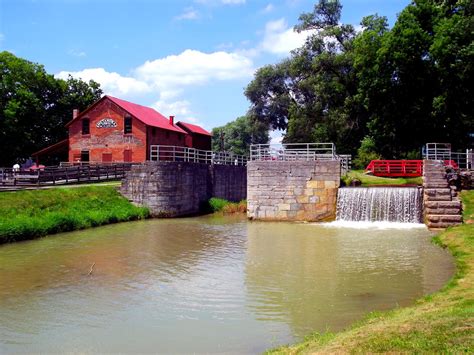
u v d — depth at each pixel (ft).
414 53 138.51
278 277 54.70
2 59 181.68
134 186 115.75
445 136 146.00
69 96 202.80
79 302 45.96
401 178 118.11
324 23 217.56
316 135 205.46
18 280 54.19
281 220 106.83
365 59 152.35
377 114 153.28
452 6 148.05
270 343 35.14
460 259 57.06
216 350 34.24
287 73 237.04
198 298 46.88
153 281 53.52
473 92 137.28
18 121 178.29
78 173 122.93
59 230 88.48
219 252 70.13
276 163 107.34
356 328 33.78
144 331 38.22
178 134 176.55
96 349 34.86
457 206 87.81
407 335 28.71
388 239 78.59
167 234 87.51
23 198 94.17
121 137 156.87
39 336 37.45
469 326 28.68
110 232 89.71
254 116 251.19
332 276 54.60
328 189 104.22
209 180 138.92
